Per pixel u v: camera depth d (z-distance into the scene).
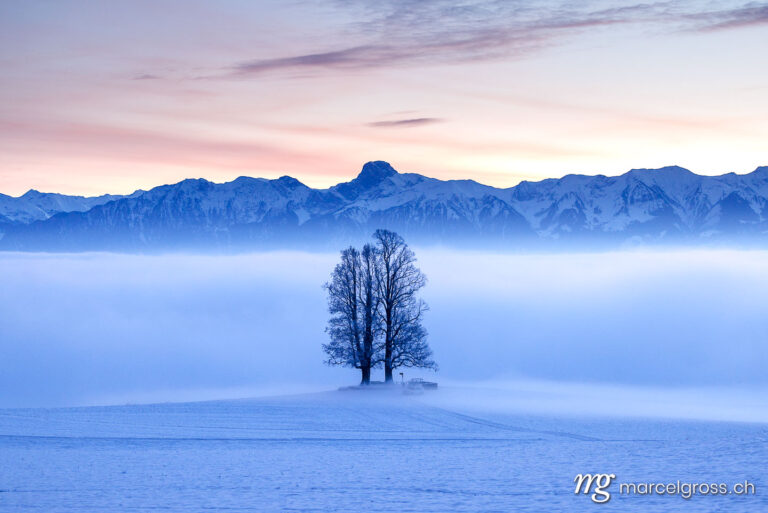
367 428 76.12
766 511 37.22
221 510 37.91
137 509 38.12
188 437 67.75
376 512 37.50
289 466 51.25
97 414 88.38
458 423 81.12
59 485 44.31
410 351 115.75
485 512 37.41
